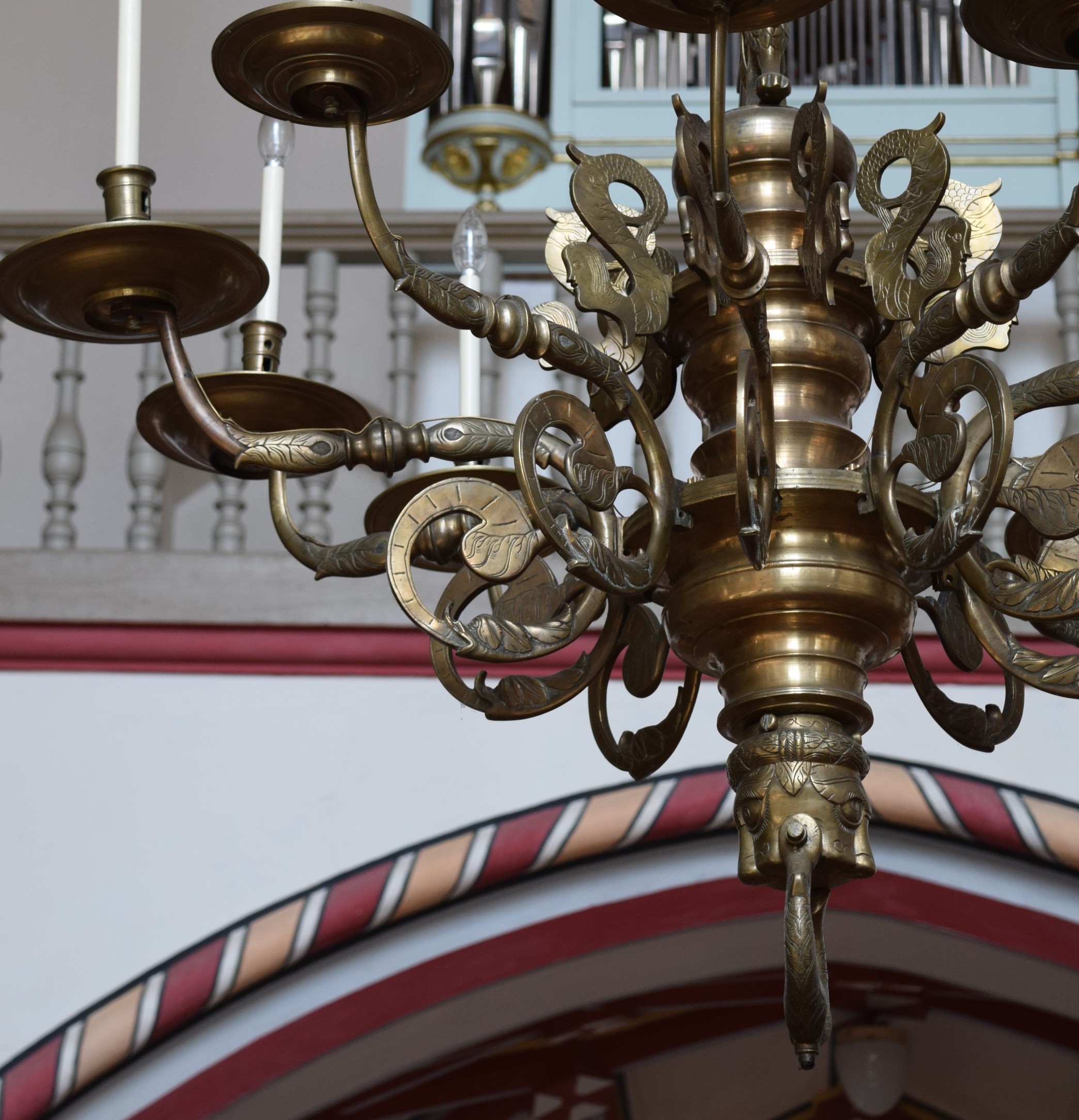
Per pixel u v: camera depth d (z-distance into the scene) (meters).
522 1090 4.91
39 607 3.63
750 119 1.56
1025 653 1.44
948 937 3.71
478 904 3.59
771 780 1.37
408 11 6.04
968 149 5.52
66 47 6.44
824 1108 5.21
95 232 1.38
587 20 5.65
